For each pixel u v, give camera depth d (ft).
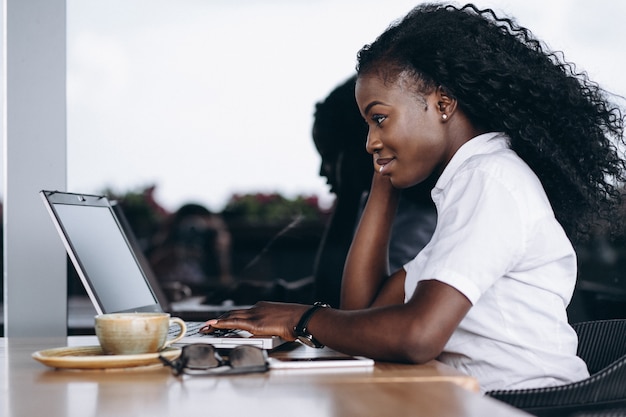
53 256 7.89
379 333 4.28
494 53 5.31
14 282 7.83
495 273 4.51
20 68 7.89
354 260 6.25
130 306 5.70
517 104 5.29
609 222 6.10
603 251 9.21
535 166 5.41
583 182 5.61
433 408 2.97
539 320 4.82
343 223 9.89
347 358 4.39
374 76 5.20
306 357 4.49
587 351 5.63
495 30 5.49
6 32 7.87
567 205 5.60
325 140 9.93
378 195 6.34
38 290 7.86
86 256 5.30
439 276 4.36
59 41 7.98
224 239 9.91
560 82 5.52
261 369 3.90
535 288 4.83
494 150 5.15
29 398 3.26
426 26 5.26
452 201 4.80
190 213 9.85
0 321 8.29
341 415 2.85
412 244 8.29
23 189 7.88
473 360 4.85
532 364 4.78
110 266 5.67
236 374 3.84
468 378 3.74
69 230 5.23
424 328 4.20
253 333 4.87
